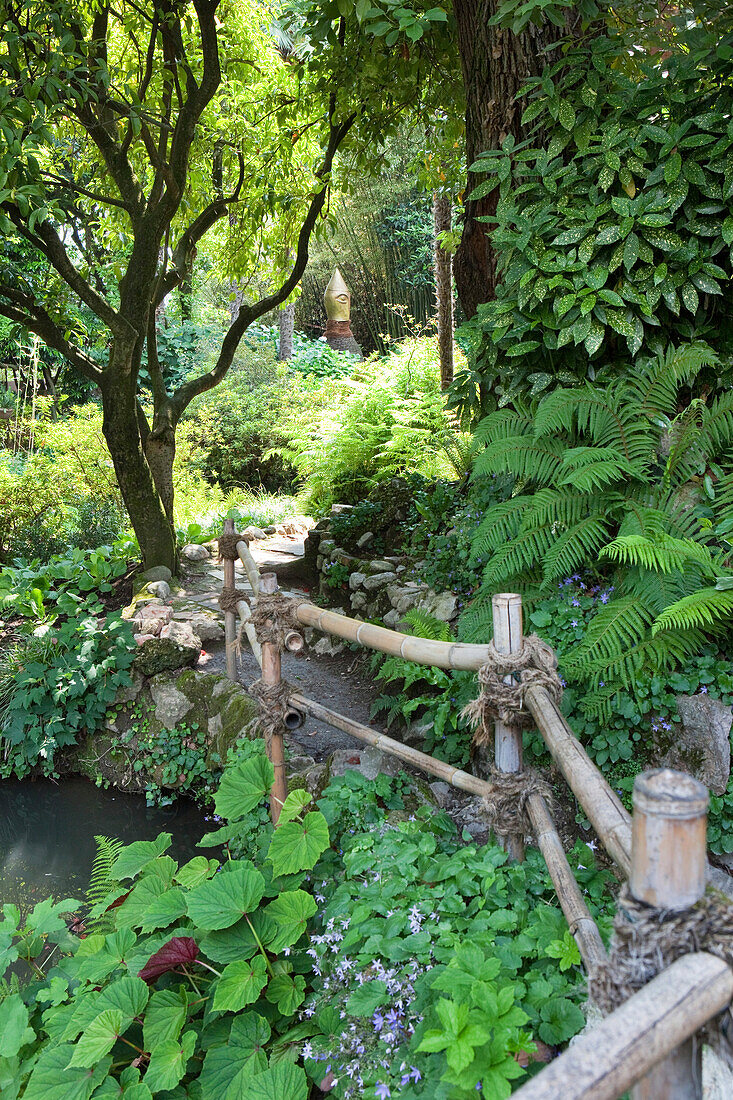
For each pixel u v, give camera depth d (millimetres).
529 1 3143
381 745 2568
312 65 5465
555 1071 775
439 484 5699
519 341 3533
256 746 3385
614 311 3209
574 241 3238
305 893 2160
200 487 10438
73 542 7711
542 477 3232
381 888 2078
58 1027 2227
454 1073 1436
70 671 4965
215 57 5398
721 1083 1309
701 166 3176
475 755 3215
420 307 15586
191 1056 2109
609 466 2908
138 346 5898
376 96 5617
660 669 2838
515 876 2029
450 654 2082
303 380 12836
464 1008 1471
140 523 6391
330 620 2605
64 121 6508
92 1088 1999
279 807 2861
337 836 2551
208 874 2436
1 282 6152
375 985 1778
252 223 7047
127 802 4660
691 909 915
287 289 6621
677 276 3174
